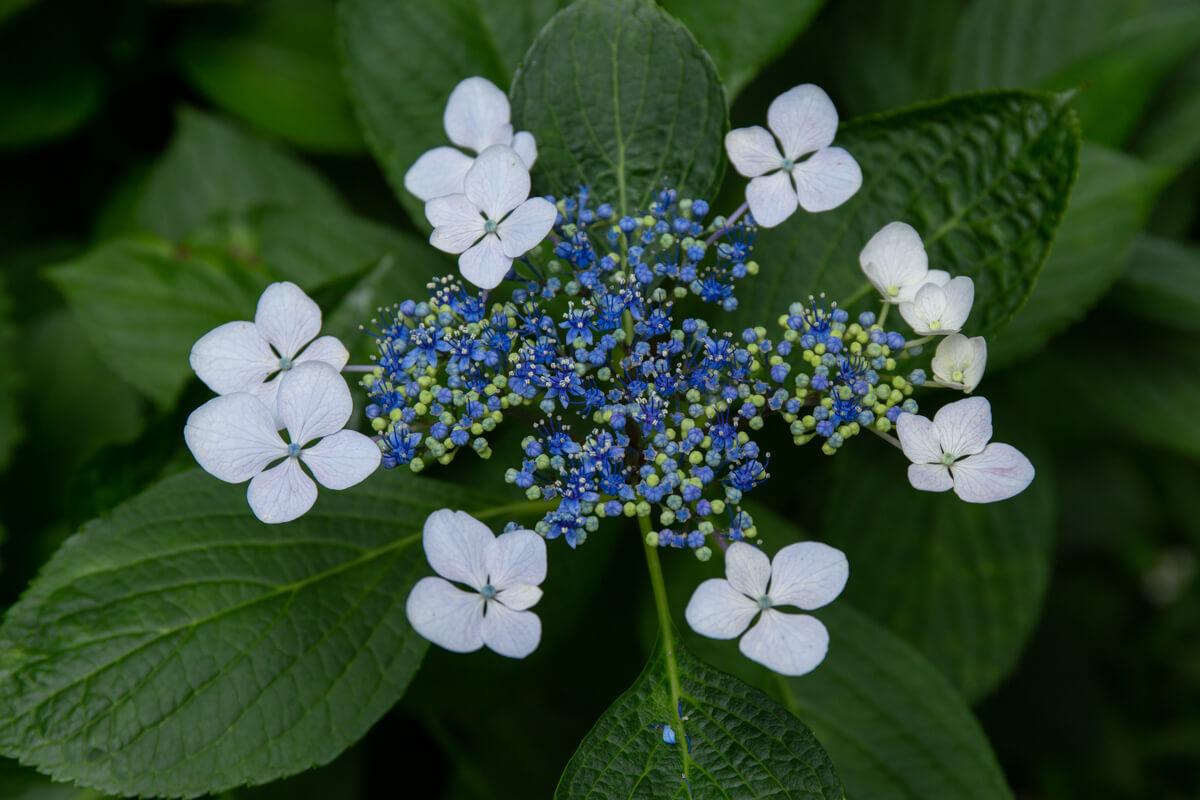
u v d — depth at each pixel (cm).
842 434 63
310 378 62
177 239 78
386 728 77
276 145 79
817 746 62
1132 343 77
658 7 66
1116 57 74
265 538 65
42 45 80
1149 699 105
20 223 81
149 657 64
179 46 80
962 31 77
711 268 64
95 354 78
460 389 63
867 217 67
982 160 66
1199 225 81
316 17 81
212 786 63
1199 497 93
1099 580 107
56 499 77
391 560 66
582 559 69
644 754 62
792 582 61
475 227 63
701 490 63
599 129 67
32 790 69
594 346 63
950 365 63
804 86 64
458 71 70
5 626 63
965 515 74
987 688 74
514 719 76
